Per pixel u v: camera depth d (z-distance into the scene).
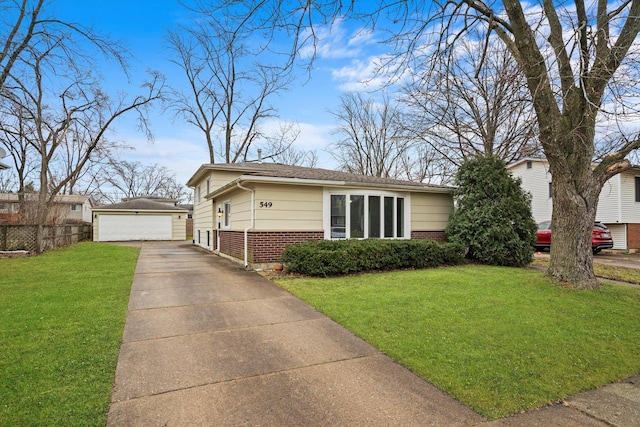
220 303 5.88
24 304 5.44
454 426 2.58
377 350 3.96
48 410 2.63
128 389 3.02
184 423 2.56
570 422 2.67
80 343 3.94
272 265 9.59
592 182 6.80
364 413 2.73
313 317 5.14
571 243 6.92
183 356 3.74
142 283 7.41
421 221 12.16
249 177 9.08
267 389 3.08
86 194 39.06
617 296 6.33
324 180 9.99
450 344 4.10
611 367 3.64
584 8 6.38
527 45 6.38
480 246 10.73
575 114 6.51
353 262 8.51
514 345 4.10
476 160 11.47
